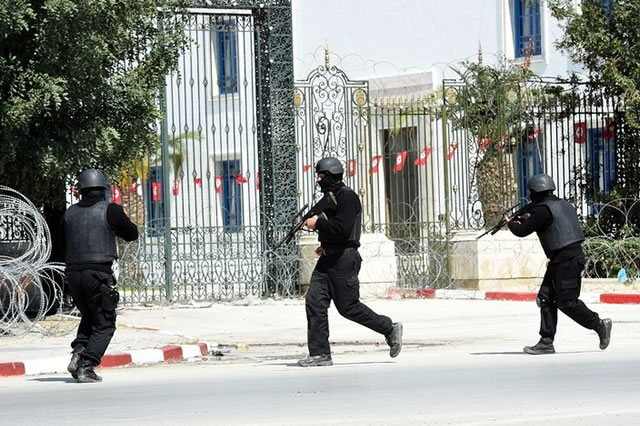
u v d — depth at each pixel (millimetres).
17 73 56438
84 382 39750
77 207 40250
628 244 77062
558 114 80125
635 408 29844
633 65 79688
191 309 68875
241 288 78188
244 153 102000
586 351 44844
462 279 76750
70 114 60219
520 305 68125
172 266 72438
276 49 74812
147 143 62312
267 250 74375
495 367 39906
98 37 57031
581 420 28156
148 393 35812
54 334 54344
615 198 80812
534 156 86500
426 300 73062
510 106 78062
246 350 50594
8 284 57062
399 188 93875
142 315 65875
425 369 39938
